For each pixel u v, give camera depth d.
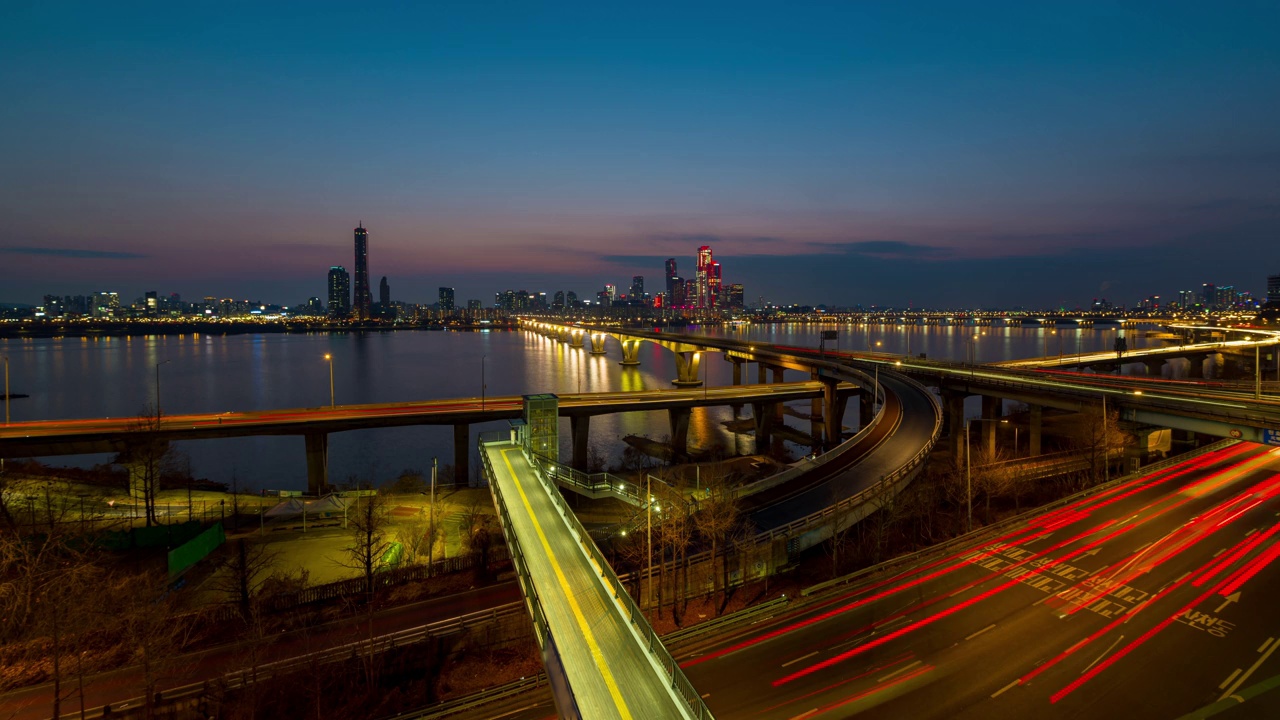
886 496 59.97
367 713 35.94
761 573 50.72
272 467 114.00
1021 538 54.66
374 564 54.06
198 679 38.00
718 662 36.78
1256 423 68.31
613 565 51.03
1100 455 80.94
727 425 148.25
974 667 35.44
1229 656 35.66
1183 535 53.81
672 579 47.72
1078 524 57.44
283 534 64.94
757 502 61.31
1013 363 182.12
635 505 59.62
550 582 35.12
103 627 38.75
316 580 53.44
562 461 117.19
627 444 130.38
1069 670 34.91
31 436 81.62
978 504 70.12
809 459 72.56
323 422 95.88
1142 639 37.75
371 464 116.00
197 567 55.28
